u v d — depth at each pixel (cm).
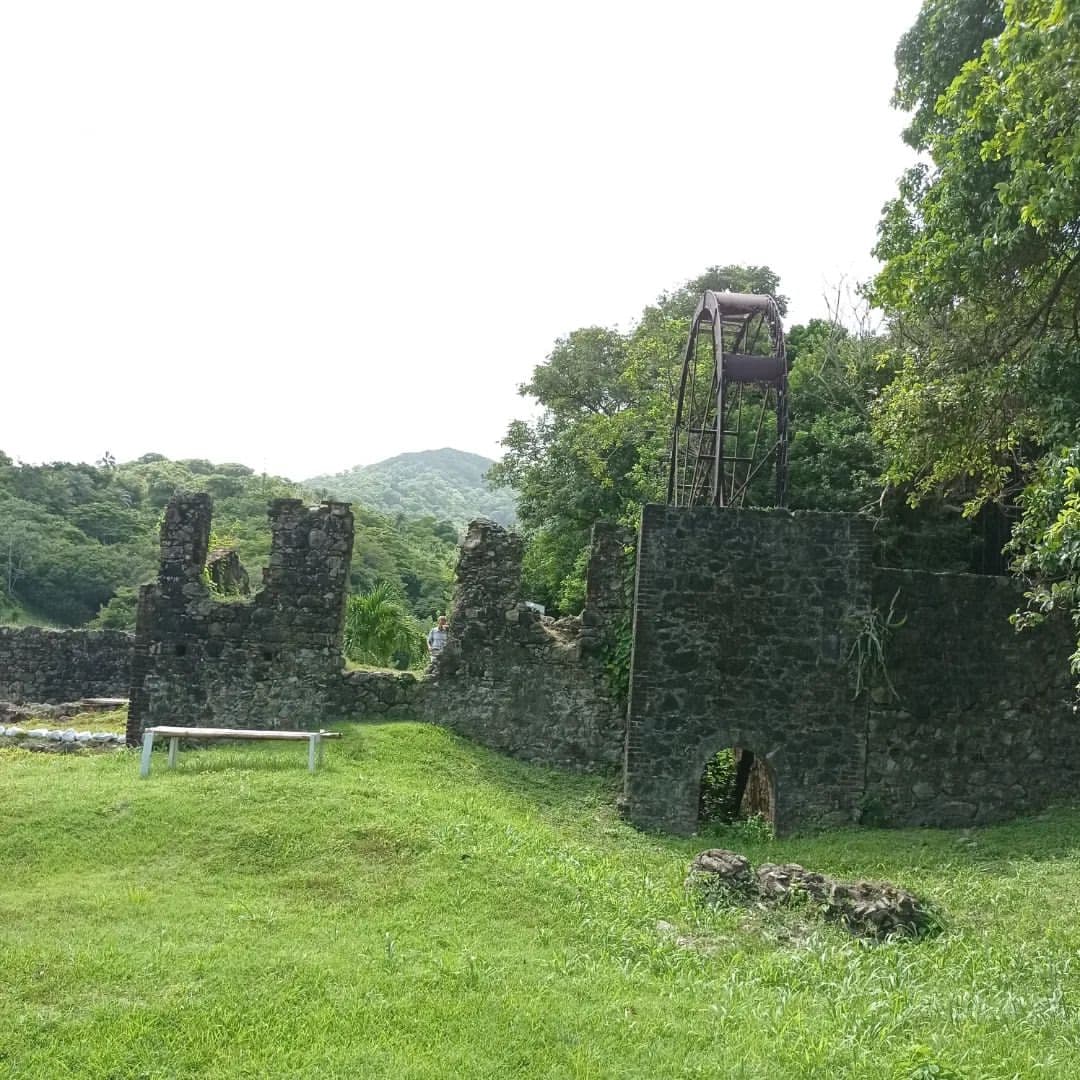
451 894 800
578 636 1605
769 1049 572
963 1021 643
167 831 915
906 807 1431
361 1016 578
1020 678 1477
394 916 749
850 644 1439
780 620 1438
